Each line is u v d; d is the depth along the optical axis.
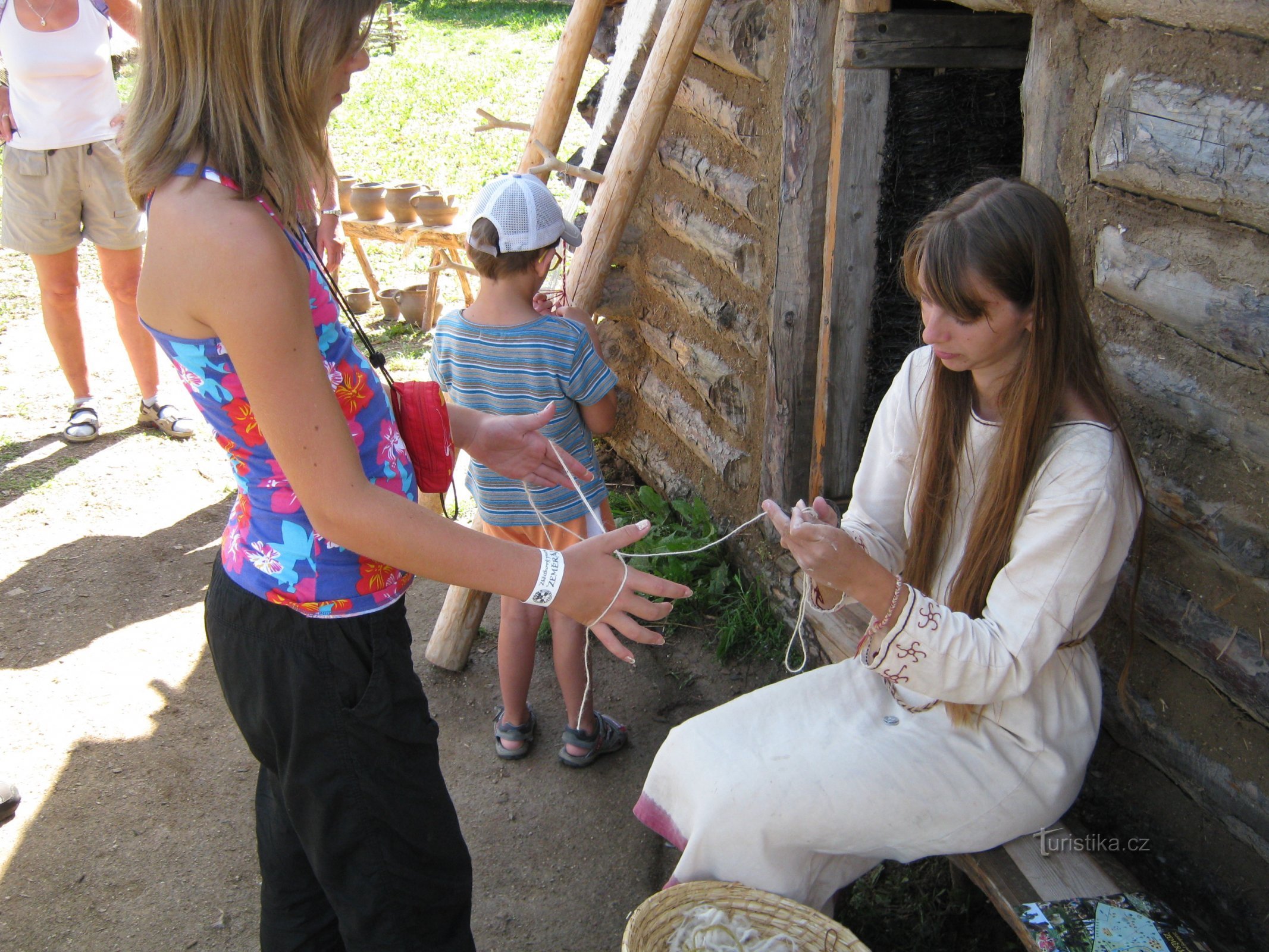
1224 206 1.89
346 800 1.75
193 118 1.37
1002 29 2.97
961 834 2.06
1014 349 1.91
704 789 2.11
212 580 1.78
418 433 1.86
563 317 2.94
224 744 3.36
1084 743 2.08
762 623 3.76
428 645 3.83
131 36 4.77
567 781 3.19
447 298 7.02
